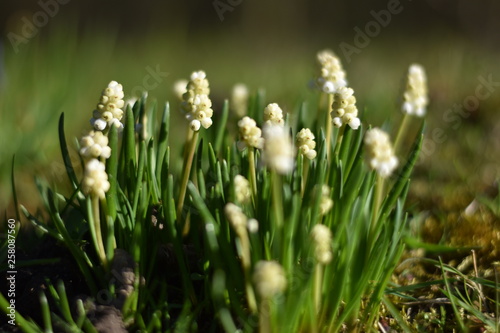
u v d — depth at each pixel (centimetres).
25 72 124
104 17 268
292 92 135
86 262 59
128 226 59
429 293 64
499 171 86
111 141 57
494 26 222
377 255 58
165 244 61
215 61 195
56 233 60
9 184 86
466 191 81
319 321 56
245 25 267
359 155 61
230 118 87
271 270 49
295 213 55
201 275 59
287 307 53
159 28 243
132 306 57
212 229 54
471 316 61
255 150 63
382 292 57
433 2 243
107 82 145
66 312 55
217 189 57
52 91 112
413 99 65
